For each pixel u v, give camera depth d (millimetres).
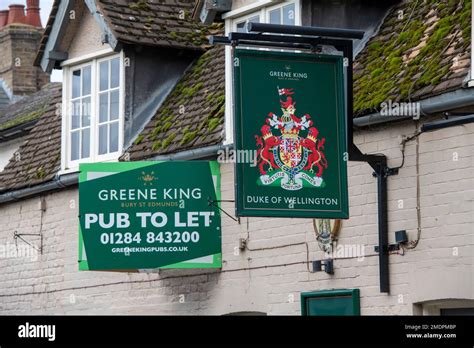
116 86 23922
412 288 17797
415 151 17875
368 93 18781
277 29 17484
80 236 21203
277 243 20203
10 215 26672
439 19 19172
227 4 21594
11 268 26531
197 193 21141
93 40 24359
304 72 17516
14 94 35906
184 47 24062
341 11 20594
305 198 17328
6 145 29828
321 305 19281
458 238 17156
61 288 25000
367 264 18562
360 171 18781
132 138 23609
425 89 17516
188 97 23312
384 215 18266
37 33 36375
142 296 22906
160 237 21016
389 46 19828
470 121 16641
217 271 21312
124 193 21125
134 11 24188
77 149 24578
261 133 17266
